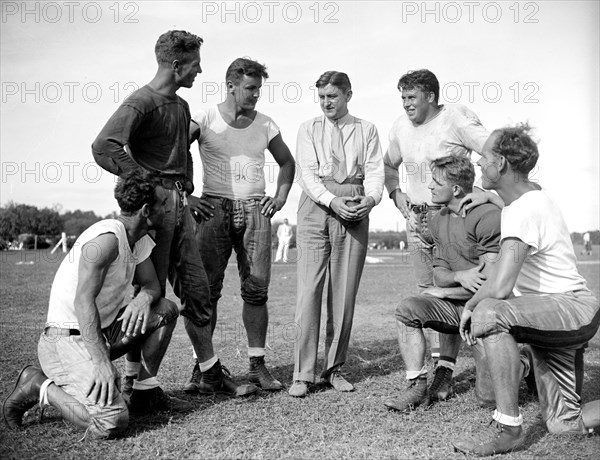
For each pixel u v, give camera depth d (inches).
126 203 132.6
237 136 166.4
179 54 146.3
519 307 120.9
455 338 158.6
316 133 167.3
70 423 134.2
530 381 156.9
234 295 375.9
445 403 153.9
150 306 138.4
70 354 128.8
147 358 141.9
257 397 159.2
